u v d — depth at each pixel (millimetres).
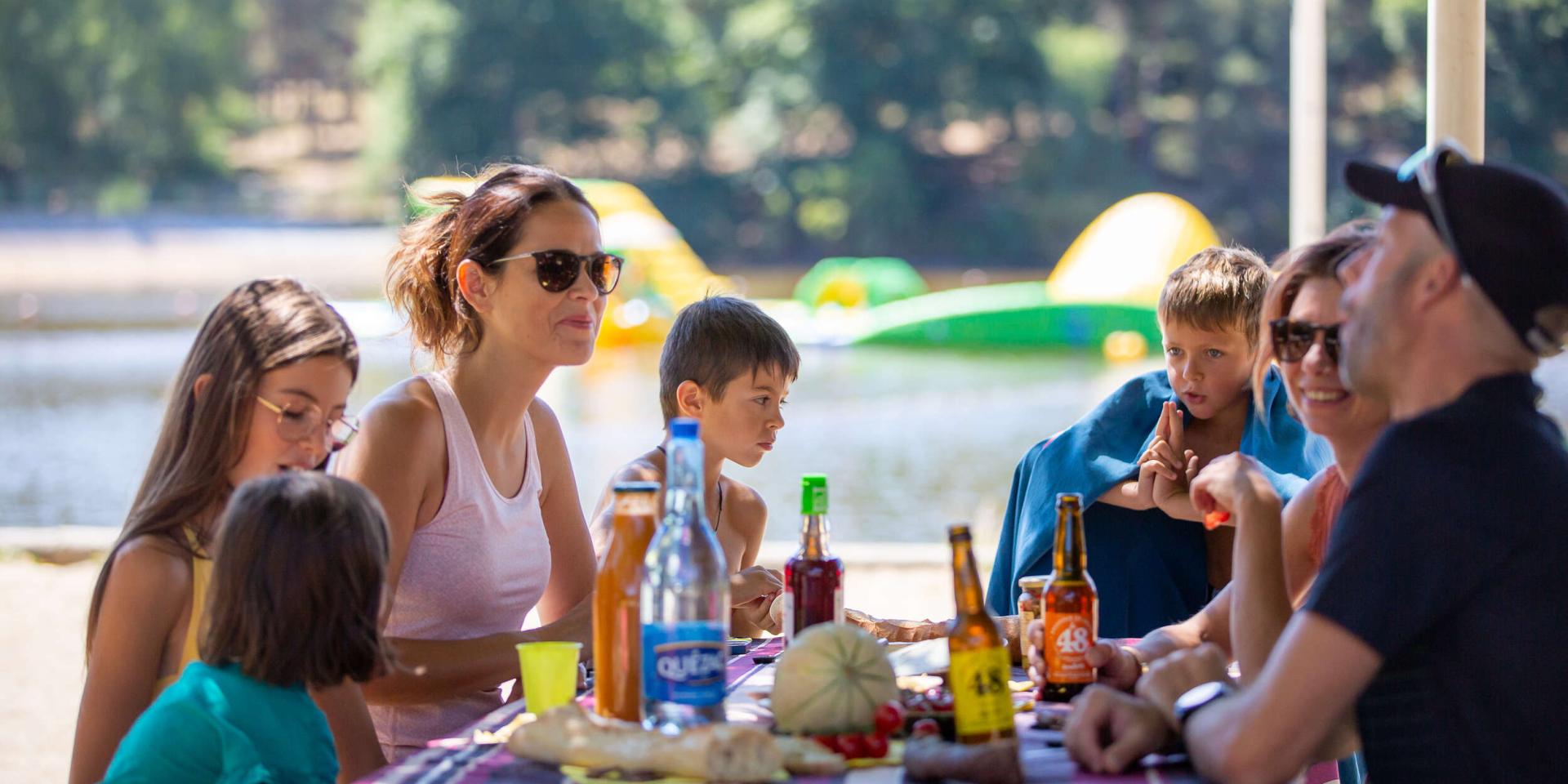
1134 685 2514
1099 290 23859
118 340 28484
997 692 2117
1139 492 3395
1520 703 2018
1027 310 23438
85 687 2570
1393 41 45375
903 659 2623
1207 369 3391
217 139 62062
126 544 2562
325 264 46312
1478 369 2074
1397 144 45844
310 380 2625
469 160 56031
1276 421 3490
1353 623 2012
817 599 2570
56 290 41188
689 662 2219
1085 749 2107
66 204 56188
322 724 2289
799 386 19609
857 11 54281
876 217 53688
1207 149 53500
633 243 24984
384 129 57250
